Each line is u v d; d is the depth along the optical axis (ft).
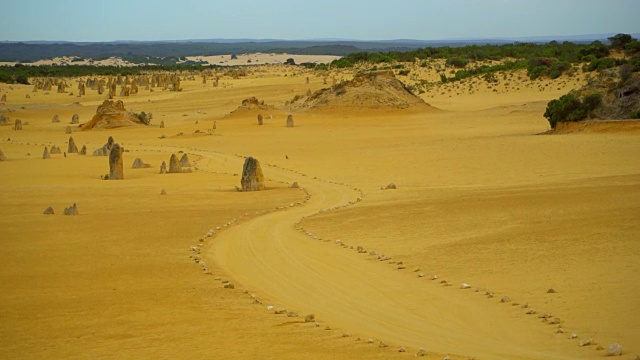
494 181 192.34
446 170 217.77
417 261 109.09
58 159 264.52
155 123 404.57
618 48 527.40
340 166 237.66
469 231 125.70
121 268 111.34
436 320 81.00
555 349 68.49
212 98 535.19
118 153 213.87
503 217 133.59
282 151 279.69
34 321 83.82
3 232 140.15
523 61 550.36
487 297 88.63
